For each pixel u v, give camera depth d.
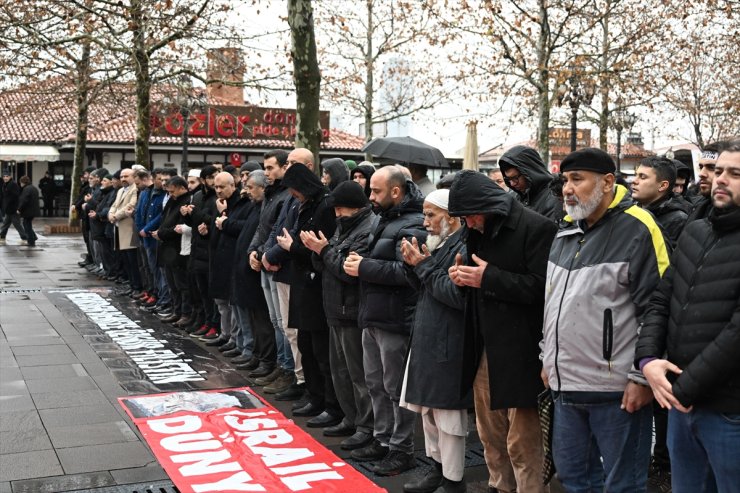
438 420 4.51
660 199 5.28
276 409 6.44
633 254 3.52
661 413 5.10
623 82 18.66
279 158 7.11
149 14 15.05
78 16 14.31
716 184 3.05
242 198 8.04
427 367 4.48
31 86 17.17
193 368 7.84
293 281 6.06
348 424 5.82
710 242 3.12
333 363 5.79
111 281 14.52
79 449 5.38
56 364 7.92
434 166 9.22
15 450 5.35
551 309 3.71
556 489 4.84
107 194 14.25
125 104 20.81
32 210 21.66
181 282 9.86
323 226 6.04
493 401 3.98
